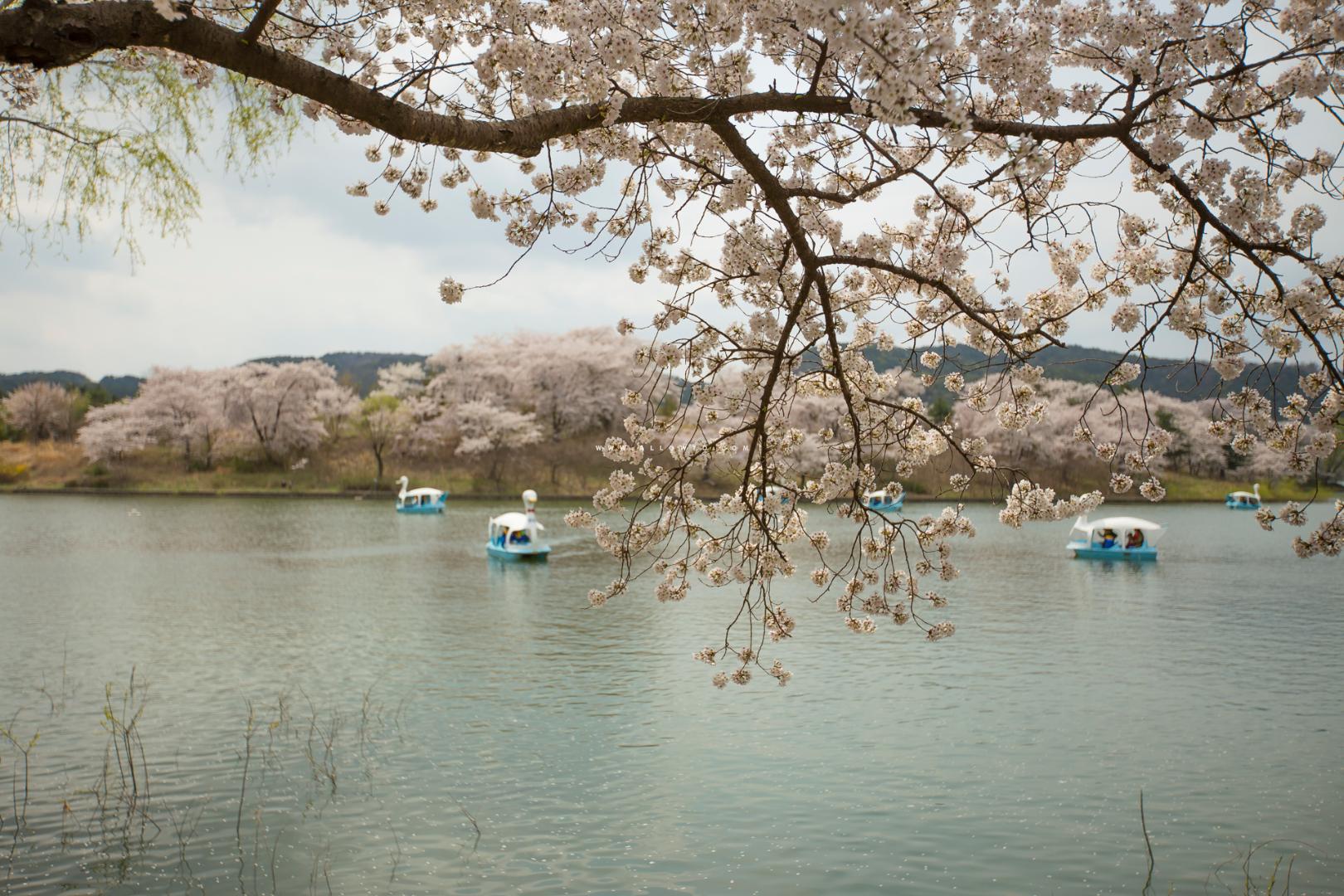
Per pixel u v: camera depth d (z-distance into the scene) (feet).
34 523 149.69
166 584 91.25
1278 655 62.13
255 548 123.54
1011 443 202.39
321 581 95.09
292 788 36.70
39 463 234.58
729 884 29.37
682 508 16.57
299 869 29.91
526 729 44.78
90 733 43.14
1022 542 140.97
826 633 68.59
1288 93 13.08
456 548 125.39
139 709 47.26
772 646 64.08
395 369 268.82
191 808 34.55
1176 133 12.85
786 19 12.13
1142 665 58.90
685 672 56.65
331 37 14.66
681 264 16.88
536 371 258.37
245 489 219.82
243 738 42.91
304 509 185.37
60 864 29.81
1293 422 13.52
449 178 18.06
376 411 240.53
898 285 17.07
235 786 36.73
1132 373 14.51
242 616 74.84
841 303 17.24
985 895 28.81
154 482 224.12
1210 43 12.77
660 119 13.65
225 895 28.12
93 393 282.15
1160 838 32.94
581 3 12.87
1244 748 42.65
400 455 245.24
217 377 243.60
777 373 13.88
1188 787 37.73
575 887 29.12
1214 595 88.99
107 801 35.04
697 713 47.85
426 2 15.05
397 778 37.99
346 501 205.05
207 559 110.93
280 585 92.12
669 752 41.47
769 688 53.06
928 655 61.52
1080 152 15.75
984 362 15.46
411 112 12.28
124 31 10.23
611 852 31.50
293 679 54.39
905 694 51.60
